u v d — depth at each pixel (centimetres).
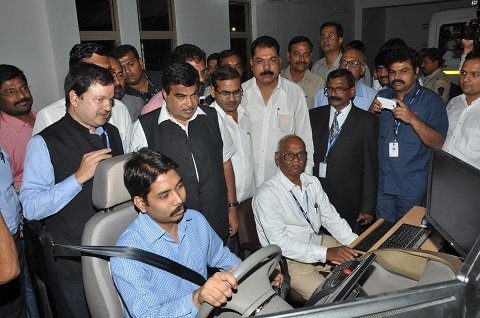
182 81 189
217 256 169
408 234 212
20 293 224
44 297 178
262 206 223
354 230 284
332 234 242
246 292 135
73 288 179
